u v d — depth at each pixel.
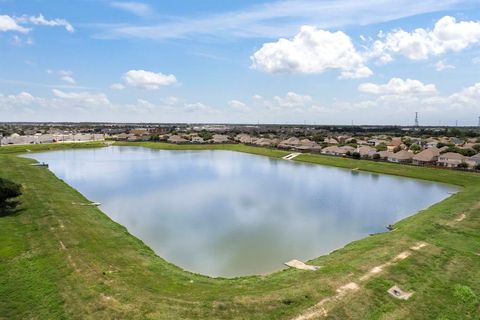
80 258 24.55
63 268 22.95
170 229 35.81
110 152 116.06
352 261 24.92
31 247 26.72
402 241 28.69
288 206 46.16
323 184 62.56
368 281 21.47
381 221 39.72
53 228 30.86
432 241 28.84
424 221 35.19
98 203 46.12
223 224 37.75
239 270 26.25
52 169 76.19
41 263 23.83
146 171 75.38
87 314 17.88
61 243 27.33
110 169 77.62
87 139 152.75
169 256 28.81
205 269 26.38
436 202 49.09
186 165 86.12
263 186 59.97
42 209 37.12
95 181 62.66
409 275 22.59
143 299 19.36
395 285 21.22
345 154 99.62
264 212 43.00
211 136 162.38
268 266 27.02
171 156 106.56
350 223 38.72
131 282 21.50
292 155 104.31
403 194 54.47
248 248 30.81
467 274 23.12
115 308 18.36
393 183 64.19
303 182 64.25
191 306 18.66
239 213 42.34
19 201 40.22
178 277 23.05
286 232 35.38
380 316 18.22
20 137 132.38
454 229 32.31
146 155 108.38
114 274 22.44
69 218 34.62
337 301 19.22
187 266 26.88
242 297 19.64
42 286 20.72
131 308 18.38
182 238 33.22
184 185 59.91
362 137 166.50
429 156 82.44
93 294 19.73
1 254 25.38
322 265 24.98
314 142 127.56
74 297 19.45
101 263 24.08
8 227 31.27
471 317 18.59
